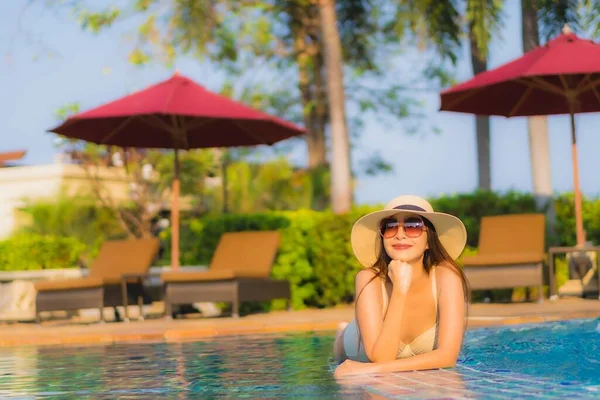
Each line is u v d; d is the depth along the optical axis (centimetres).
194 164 2556
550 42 1172
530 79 1218
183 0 1942
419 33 1633
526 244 1152
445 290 400
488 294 1257
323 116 2627
